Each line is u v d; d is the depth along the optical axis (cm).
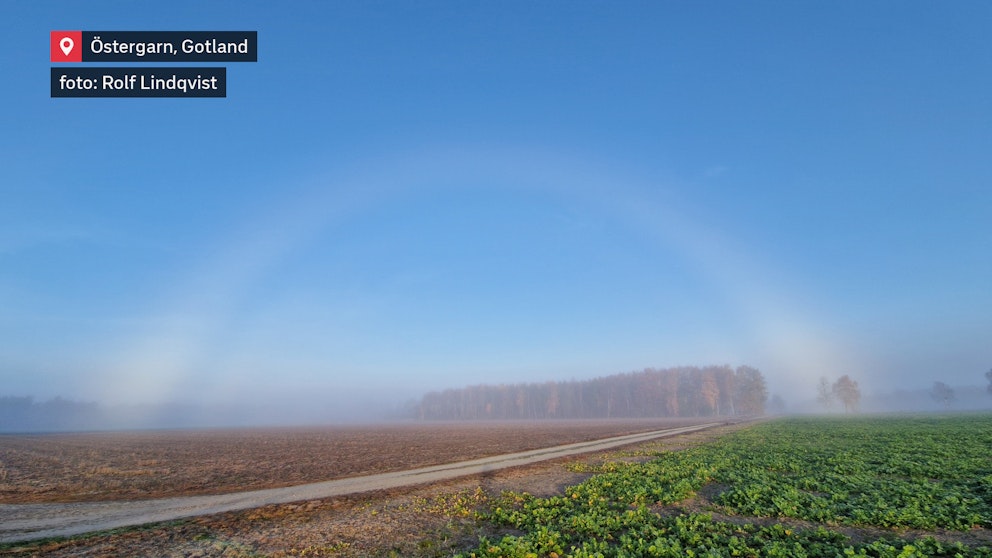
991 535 1200
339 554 1250
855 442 3709
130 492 2284
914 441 3538
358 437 7525
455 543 1320
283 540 1382
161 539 1407
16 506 1958
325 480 2616
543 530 1300
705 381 16300
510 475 2602
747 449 3525
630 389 19050
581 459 3303
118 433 11225
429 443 5572
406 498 1988
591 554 1112
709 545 1176
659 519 1452
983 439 3450
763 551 1118
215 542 1368
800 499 1622
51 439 7762
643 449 3903
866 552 1104
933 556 1048
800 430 5697
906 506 1430
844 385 14850
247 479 2706
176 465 3466
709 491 1945
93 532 1495
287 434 9400
